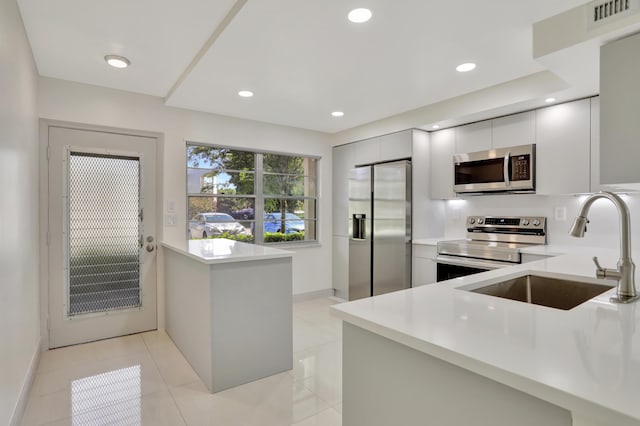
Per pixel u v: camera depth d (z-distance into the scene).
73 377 2.51
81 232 3.19
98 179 3.27
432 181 3.97
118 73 2.93
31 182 2.54
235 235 4.16
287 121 4.22
